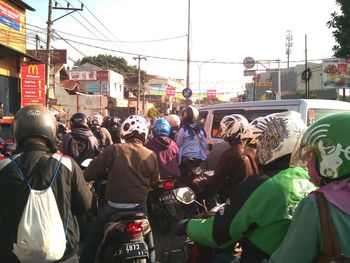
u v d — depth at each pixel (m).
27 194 2.52
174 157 6.21
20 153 2.69
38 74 19.08
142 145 4.34
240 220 2.36
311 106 6.92
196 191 5.66
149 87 67.69
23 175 2.57
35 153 2.66
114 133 10.52
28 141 2.70
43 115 2.75
